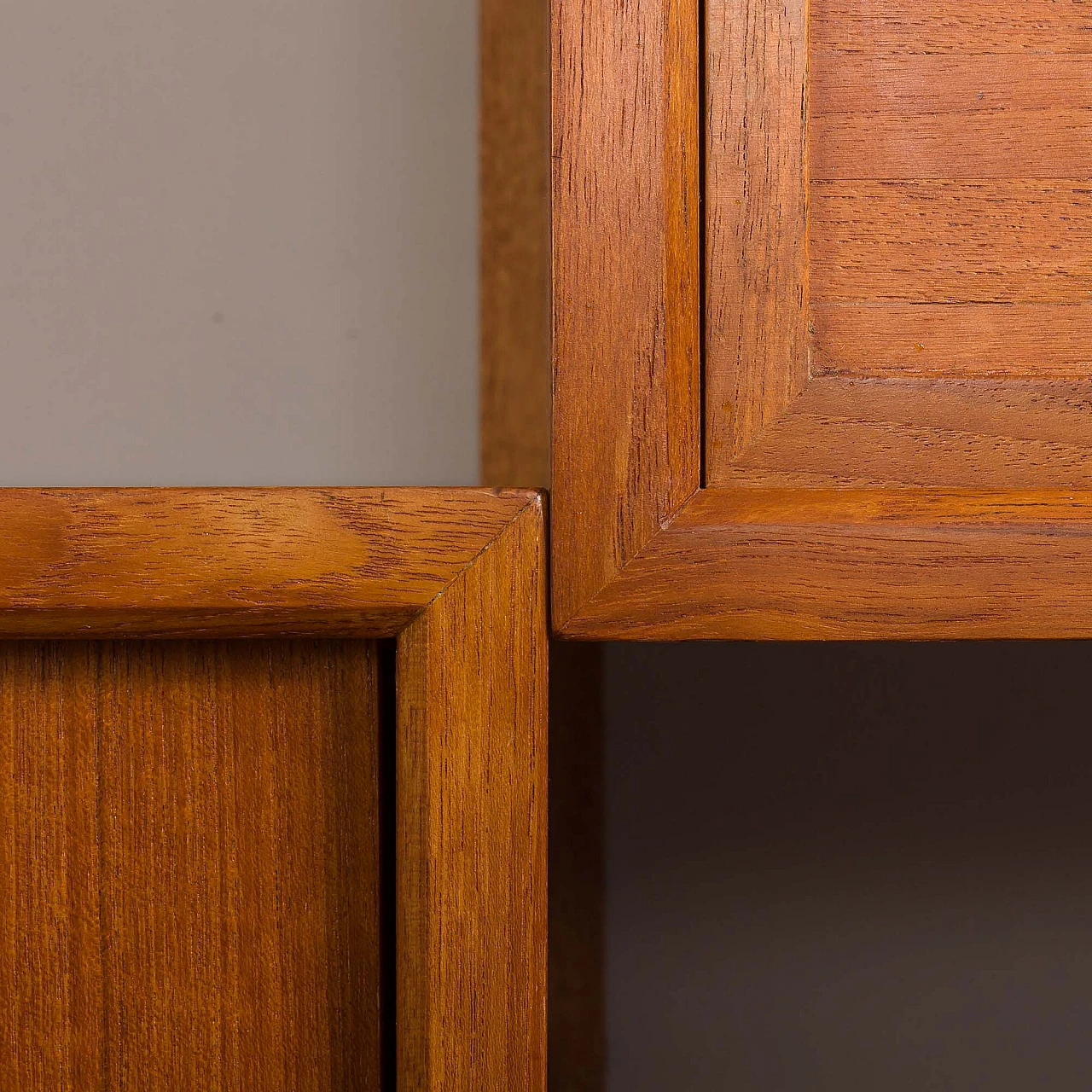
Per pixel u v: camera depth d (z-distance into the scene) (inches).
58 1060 13.4
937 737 24.2
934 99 12.7
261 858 13.6
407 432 23.5
